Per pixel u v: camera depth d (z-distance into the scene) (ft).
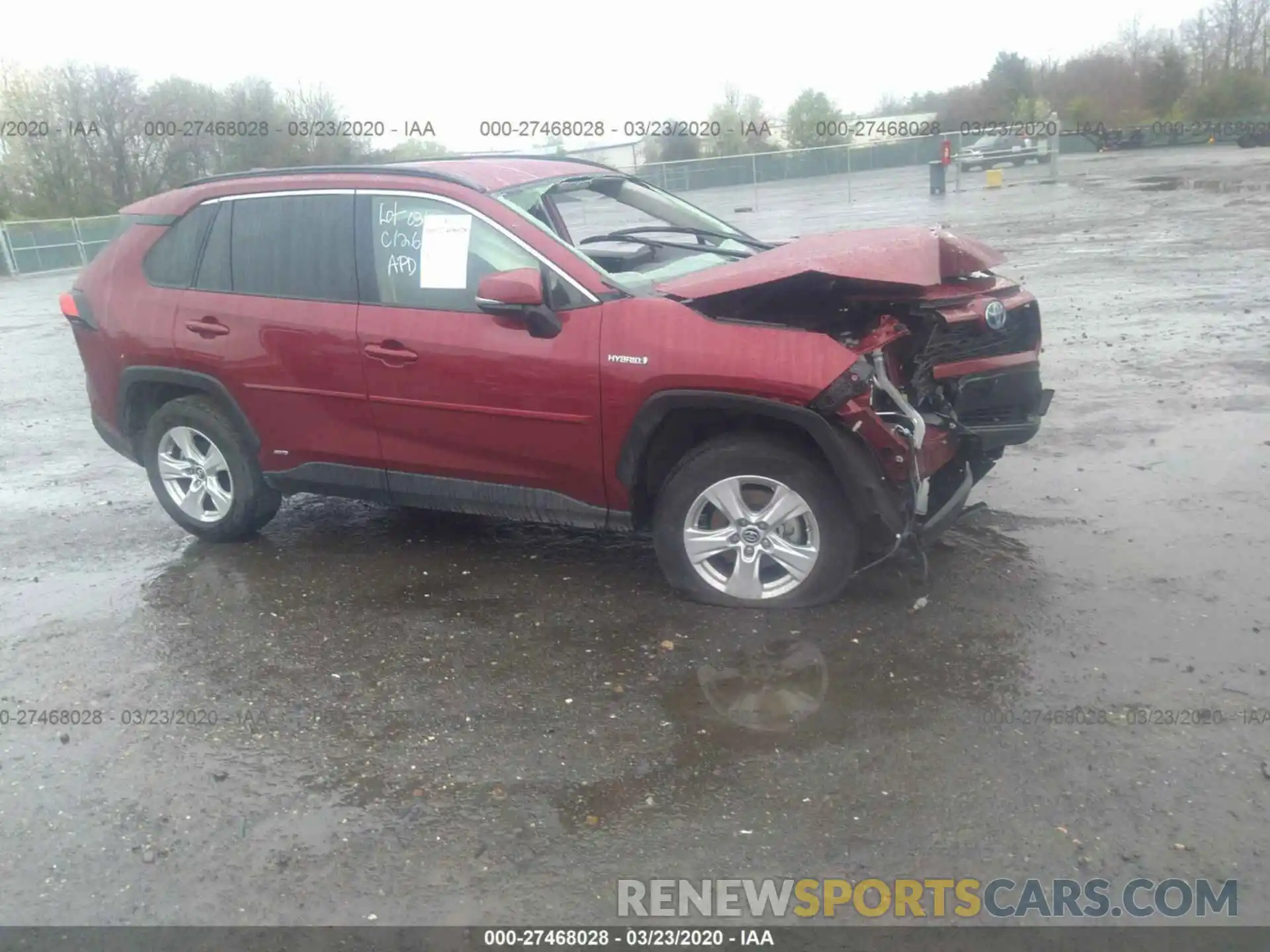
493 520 20.42
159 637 16.24
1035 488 19.79
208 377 18.70
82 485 24.58
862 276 14.30
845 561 15.16
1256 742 11.79
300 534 20.29
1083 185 94.02
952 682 13.43
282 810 11.87
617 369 15.35
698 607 15.98
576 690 13.93
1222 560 16.20
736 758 12.22
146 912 10.48
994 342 16.07
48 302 73.97
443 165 18.35
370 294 17.31
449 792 11.98
